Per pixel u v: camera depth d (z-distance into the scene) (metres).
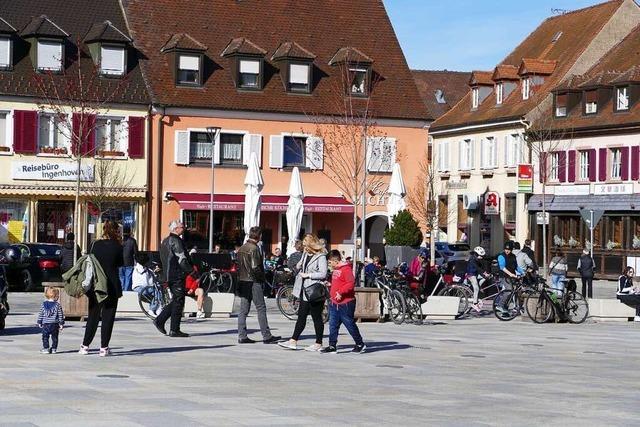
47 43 55.22
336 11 63.94
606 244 67.19
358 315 31.28
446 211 83.94
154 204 57.09
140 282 29.58
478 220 79.94
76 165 55.34
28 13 56.44
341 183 60.75
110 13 58.66
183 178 57.81
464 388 17.41
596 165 68.81
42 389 15.63
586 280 44.91
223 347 22.80
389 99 62.03
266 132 59.44
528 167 72.12
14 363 18.92
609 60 73.38
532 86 76.44
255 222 47.25
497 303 33.41
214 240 58.59
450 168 84.19
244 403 14.90
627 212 65.81
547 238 72.06
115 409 13.91
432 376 18.92
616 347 25.53
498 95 79.31
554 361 22.12
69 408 13.88
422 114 62.34
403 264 35.31
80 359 19.84
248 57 59.34
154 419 13.17
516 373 19.80
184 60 58.16
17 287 43.41
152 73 57.75
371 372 19.25
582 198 69.44
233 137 58.91
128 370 18.33
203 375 17.98
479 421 13.99
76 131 54.88
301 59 60.22
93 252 20.28
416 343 25.05
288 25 62.44
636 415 14.96
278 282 38.16
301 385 17.14
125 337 24.45
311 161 60.06
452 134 84.00
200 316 30.19
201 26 60.41
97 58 56.28
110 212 56.50
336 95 60.97
